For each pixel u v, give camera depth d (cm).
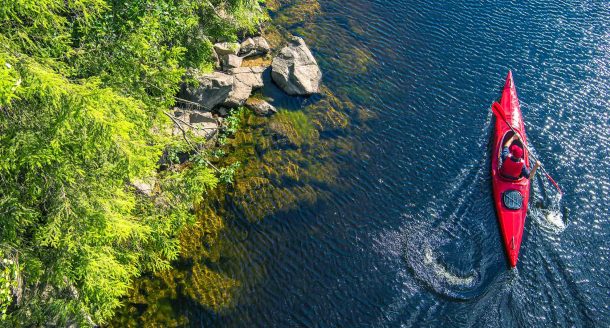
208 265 1220
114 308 1128
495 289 1239
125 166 867
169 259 1212
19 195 834
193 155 1306
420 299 1211
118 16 1032
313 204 1359
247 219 1308
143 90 1016
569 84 1795
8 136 772
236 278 1207
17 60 723
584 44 1973
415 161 1505
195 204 1311
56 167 820
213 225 1287
